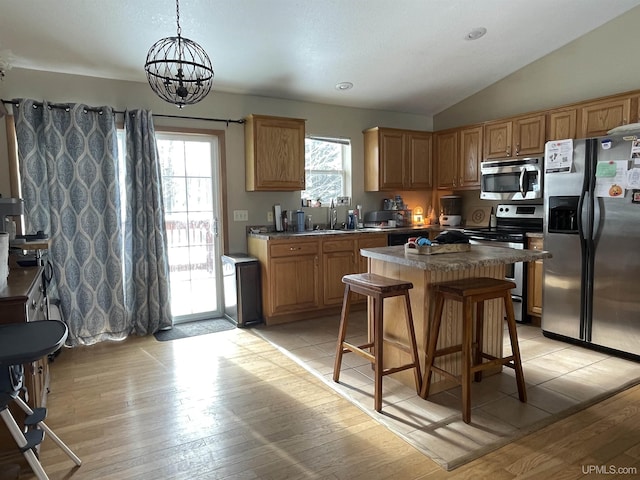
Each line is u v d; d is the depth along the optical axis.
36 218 3.44
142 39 3.24
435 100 5.23
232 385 2.82
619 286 3.15
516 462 1.96
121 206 3.83
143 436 2.22
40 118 3.46
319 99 4.83
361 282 2.54
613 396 2.60
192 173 4.27
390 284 2.45
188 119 4.14
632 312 3.09
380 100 5.04
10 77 3.46
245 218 4.52
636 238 3.03
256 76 4.07
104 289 3.73
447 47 3.96
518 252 2.76
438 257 2.56
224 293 4.43
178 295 4.30
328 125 5.00
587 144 3.25
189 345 3.62
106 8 2.88
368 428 2.27
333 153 5.15
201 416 2.42
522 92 4.64
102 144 3.65
